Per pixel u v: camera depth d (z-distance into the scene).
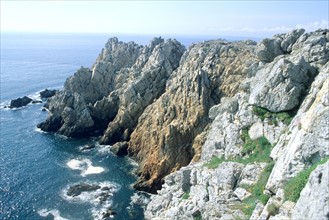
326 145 27.02
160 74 98.38
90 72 117.44
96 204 62.59
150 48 119.00
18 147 91.12
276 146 36.31
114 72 119.00
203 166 46.12
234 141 45.50
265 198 30.14
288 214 24.70
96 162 82.56
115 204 62.78
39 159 83.50
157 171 70.62
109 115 106.62
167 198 49.19
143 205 62.81
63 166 79.69
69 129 100.56
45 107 130.12
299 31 59.62
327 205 20.62
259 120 44.47
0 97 147.12
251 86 51.25
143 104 94.25
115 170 78.25
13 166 78.94
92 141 97.38
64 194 66.12
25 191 67.00
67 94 106.00
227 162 41.28
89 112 104.56
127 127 93.81
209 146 51.25
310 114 29.81
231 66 78.06
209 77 79.25
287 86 42.53
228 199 34.97
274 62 50.31
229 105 53.44
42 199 64.00
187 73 83.62
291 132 34.44
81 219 57.59
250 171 37.00
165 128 75.44
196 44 96.75
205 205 37.47
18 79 191.62
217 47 83.94
